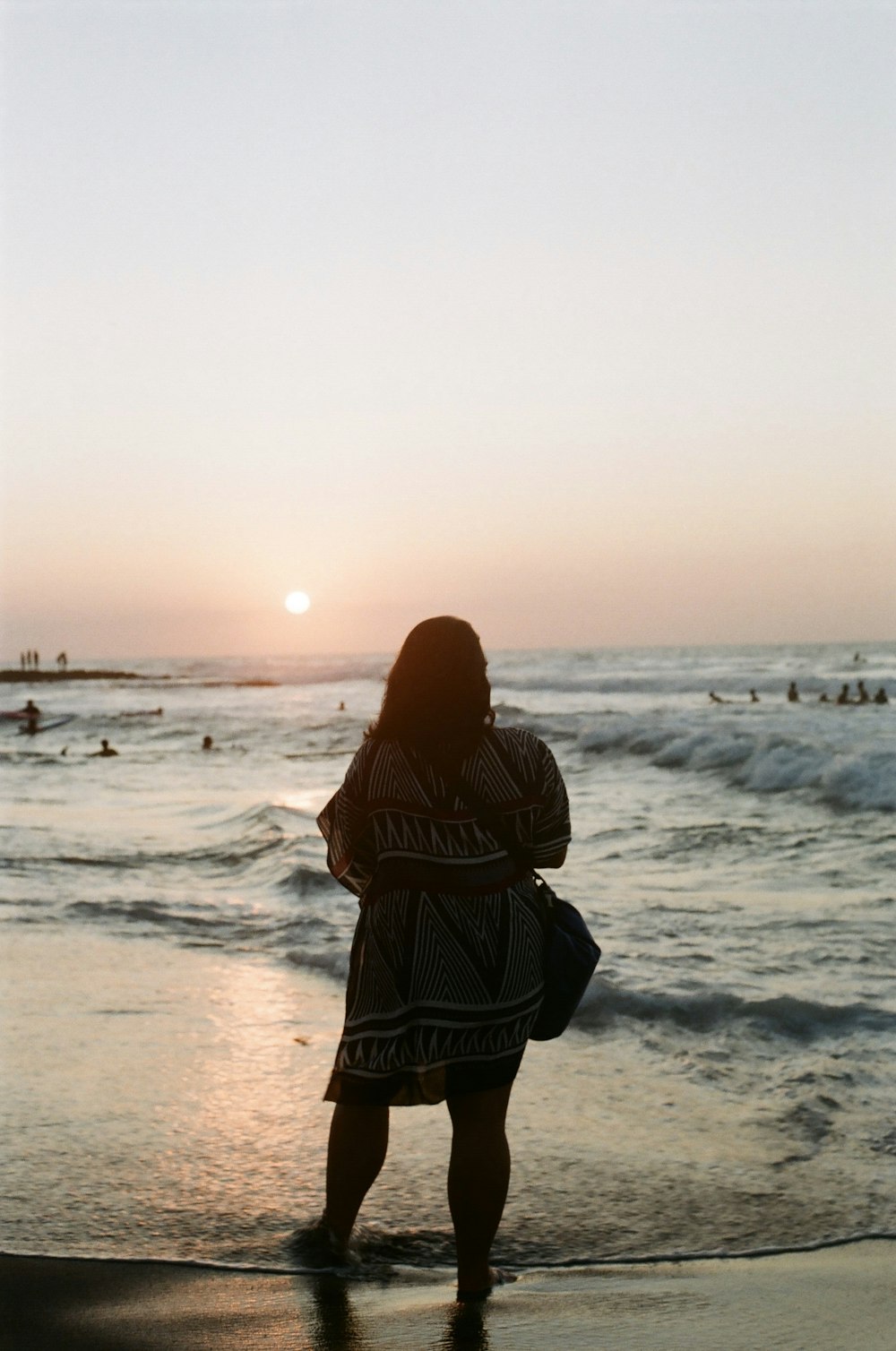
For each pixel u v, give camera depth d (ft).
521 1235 10.00
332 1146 9.47
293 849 32.71
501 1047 8.93
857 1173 11.33
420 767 9.05
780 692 186.80
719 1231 10.08
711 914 23.99
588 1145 12.08
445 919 8.89
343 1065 9.16
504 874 9.06
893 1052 14.85
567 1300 8.57
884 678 203.92
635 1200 10.73
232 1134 12.10
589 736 77.46
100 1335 7.79
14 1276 8.85
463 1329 7.95
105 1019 16.67
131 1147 11.72
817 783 48.60
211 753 96.48
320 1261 9.25
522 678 232.12
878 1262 9.37
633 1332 7.90
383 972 9.04
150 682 341.41
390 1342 7.70
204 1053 15.02
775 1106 13.15
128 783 67.31
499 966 8.91
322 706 180.45
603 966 19.45
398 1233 10.05
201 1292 8.61
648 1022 16.44
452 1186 8.93
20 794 60.08
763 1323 8.05
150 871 31.58
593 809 47.83
